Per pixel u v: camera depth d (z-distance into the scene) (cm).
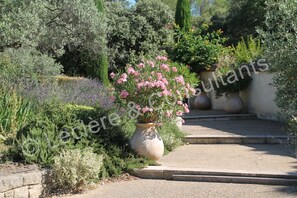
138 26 2005
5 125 717
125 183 591
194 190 544
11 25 766
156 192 539
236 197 506
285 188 540
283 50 558
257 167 634
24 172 534
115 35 1962
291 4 567
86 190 558
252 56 1295
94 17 1101
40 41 1166
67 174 545
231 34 2256
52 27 1128
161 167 633
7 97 755
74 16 1083
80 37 1196
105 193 541
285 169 612
